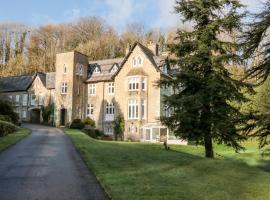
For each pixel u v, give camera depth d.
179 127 25.98
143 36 93.44
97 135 54.31
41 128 49.97
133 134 53.28
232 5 25.81
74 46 95.94
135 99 53.72
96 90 59.56
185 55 27.23
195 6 26.42
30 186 12.67
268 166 29.42
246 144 44.91
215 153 35.88
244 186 13.83
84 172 15.53
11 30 96.62
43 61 91.50
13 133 36.44
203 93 25.08
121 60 61.34
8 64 90.00
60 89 59.94
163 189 12.38
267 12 11.38
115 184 12.96
